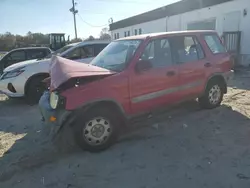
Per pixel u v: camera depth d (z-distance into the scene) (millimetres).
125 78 3893
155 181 3000
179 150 3742
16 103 7375
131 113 4082
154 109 4395
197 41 5102
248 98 6461
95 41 8344
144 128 4641
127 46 4453
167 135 4305
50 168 3434
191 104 5859
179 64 4645
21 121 5637
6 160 3721
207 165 3285
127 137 4289
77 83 3627
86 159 3621
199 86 5035
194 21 17281
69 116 3559
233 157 3459
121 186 2943
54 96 3639
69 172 3311
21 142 4379
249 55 13133
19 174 3314
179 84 4625
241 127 4496
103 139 3840
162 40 4512
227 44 14078
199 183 2906
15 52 11008
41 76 7121
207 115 5164
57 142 4168
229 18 14352
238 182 2883
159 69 4320
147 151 3764
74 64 4035
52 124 3613
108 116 3834
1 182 3148
